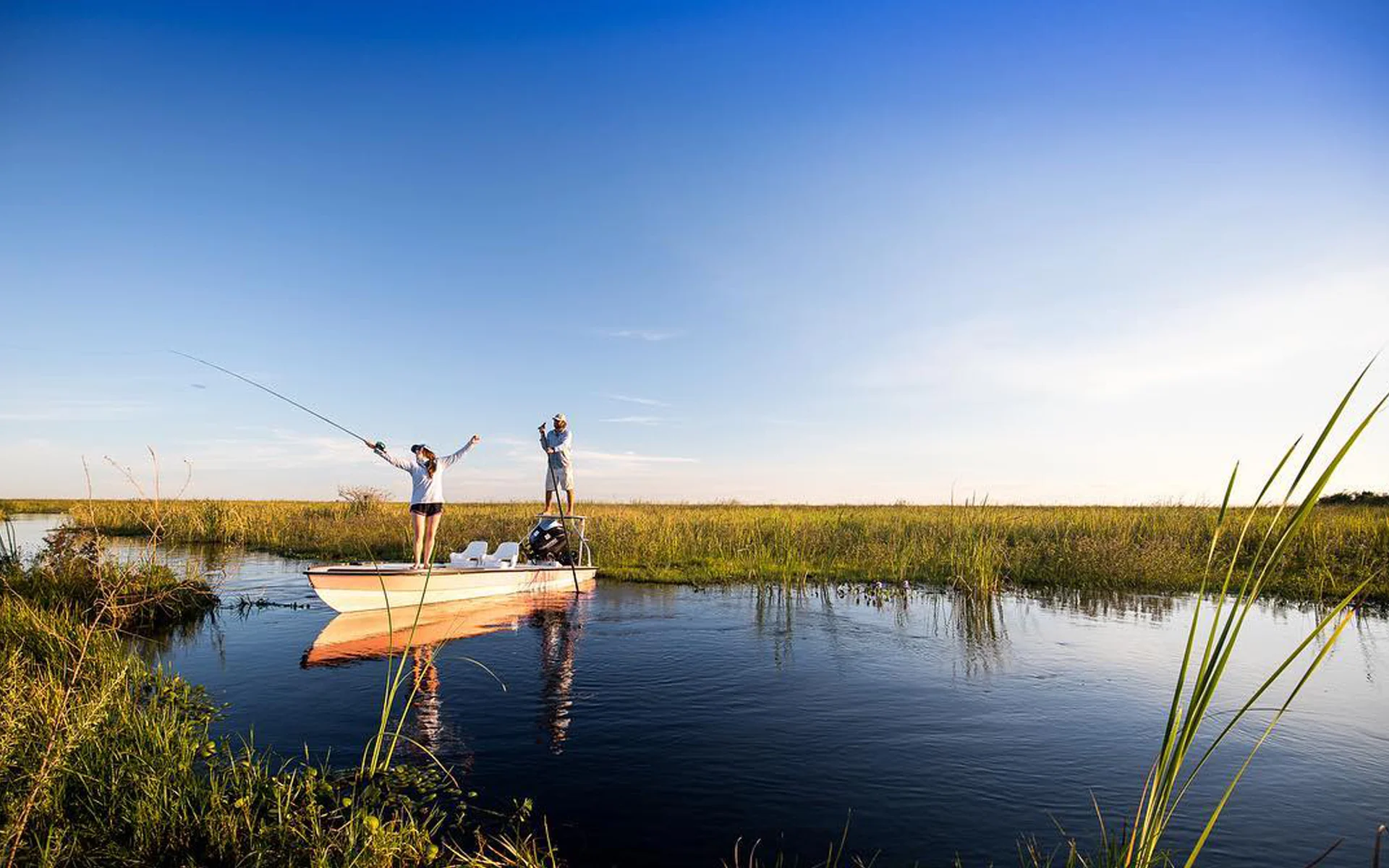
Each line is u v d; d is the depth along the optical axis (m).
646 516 25.69
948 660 8.61
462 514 27.28
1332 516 21.31
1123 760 5.65
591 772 5.37
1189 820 4.70
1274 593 13.16
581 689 7.43
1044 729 6.31
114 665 6.75
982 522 19.39
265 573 16.14
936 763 5.57
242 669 8.15
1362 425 2.26
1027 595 13.41
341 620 10.97
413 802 4.66
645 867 4.09
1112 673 8.08
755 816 4.70
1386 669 8.27
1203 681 2.83
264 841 4.02
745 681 7.73
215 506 26.72
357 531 21.94
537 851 4.21
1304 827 4.59
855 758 5.65
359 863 3.86
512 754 5.69
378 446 11.35
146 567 11.43
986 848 4.31
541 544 14.73
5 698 5.09
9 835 3.75
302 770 5.23
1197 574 14.59
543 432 15.52
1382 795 5.05
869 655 8.89
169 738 5.20
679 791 5.06
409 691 7.34
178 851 4.03
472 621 10.97
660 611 11.80
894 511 32.12
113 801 4.36
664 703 6.98
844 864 4.12
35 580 11.09
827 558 16.39
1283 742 6.02
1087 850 4.27
